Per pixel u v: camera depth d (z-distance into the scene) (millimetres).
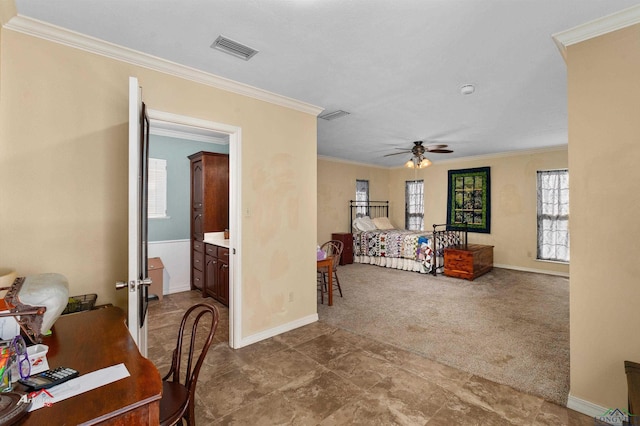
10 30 1853
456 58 2355
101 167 2146
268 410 1998
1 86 1832
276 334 3207
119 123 2219
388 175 8727
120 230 2205
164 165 4797
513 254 6488
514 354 2775
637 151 1780
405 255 6457
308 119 3533
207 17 1839
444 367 2547
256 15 1815
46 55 1964
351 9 1755
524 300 4391
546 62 2420
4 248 1846
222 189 4691
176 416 1353
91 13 1802
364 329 3355
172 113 2490
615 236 1856
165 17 1843
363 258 7273
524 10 1765
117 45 2152
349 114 3777
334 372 2467
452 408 2016
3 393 966
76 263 2059
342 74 2643
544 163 6078
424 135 4891
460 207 7254
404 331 3299
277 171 3230
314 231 3627
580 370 1984
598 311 1919
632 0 1671
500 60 2385
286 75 2660
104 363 1200
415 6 1728
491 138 5105
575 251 2006
